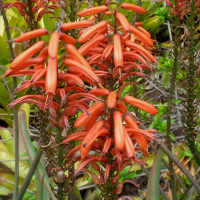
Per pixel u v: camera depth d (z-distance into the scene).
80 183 0.69
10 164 0.72
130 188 0.79
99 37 0.44
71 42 0.41
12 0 0.67
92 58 0.45
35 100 0.44
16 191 0.56
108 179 0.48
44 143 0.58
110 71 0.46
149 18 1.24
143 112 0.81
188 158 0.79
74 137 0.44
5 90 0.91
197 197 0.57
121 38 0.44
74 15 0.61
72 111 0.44
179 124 0.95
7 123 0.98
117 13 0.44
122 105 0.44
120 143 0.41
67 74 0.41
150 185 0.49
